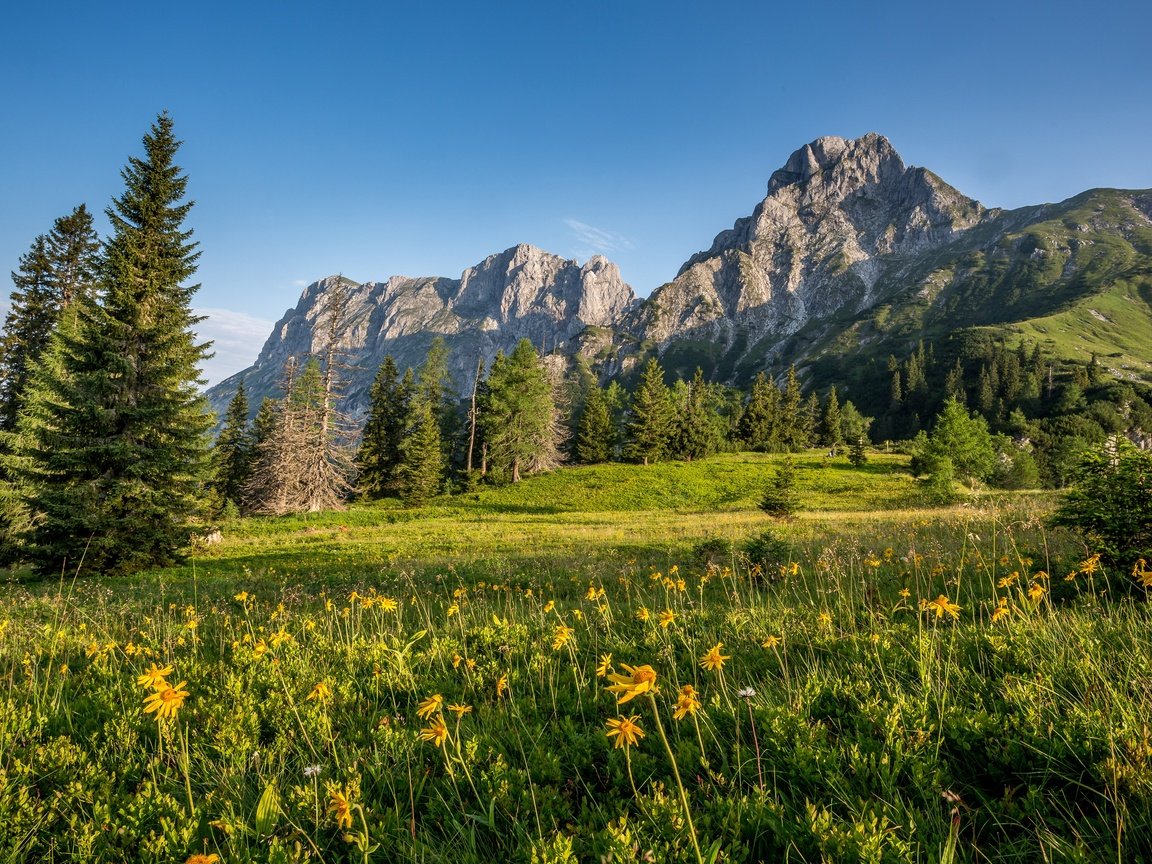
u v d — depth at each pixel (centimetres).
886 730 307
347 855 250
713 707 355
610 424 7756
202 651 669
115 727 390
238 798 293
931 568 830
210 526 2711
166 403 2038
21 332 2994
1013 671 379
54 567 1802
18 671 561
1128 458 694
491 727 371
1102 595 571
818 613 590
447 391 6919
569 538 2588
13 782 305
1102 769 244
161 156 2175
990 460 4603
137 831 271
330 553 2375
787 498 2953
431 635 645
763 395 9125
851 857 219
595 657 526
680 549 1841
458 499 5509
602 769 323
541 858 226
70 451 1831
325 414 4531
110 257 2050
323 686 395
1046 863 201
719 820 251
